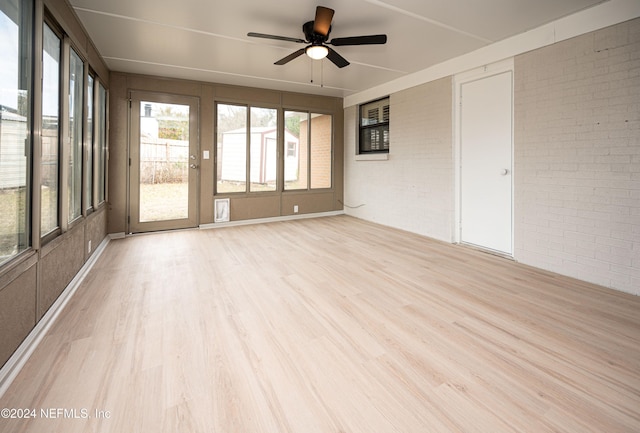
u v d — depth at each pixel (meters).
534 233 3.34
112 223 4.59
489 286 2.82
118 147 4.59
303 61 4.29
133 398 1.43
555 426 1.28
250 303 2.46
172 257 3.69
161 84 4.86
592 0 2.71
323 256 3.77
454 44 3.70
